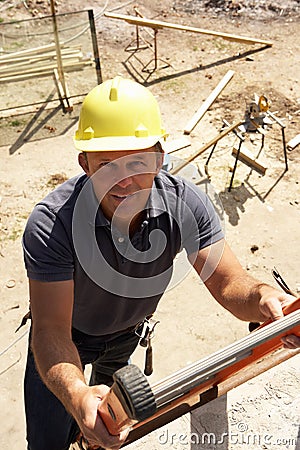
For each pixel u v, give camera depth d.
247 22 7.31
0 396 3.60
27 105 5.87
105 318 2.17
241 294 1.95
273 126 5.64
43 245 1.81
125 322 2.25
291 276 4.37
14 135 5.60
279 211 4.84
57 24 5.94
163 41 6.94
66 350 1.79
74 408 1.57
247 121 4.88
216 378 1.84
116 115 1.79
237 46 6.85
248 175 5.14
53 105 5.94
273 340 1.64
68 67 6.07
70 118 5.81
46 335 1.81
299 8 7.49
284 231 4.68
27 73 6.11
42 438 2.29
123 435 1.51
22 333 3.95
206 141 5.52
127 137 1.79
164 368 3.74
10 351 3.84
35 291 1.85
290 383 2.87
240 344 1.45
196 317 4.03
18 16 7.34
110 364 2.63
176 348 3.86
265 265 4.44
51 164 5.31
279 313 1.78
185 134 5.59
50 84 6.10
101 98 1.81
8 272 4.36
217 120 5.76
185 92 6.16
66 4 7.61
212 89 6.20
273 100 6.02
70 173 5.22
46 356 1.76
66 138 5.58
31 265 1.83
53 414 2.25
